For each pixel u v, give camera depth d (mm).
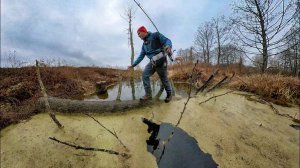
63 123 4094
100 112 4535
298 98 5758
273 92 5895
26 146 3531
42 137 3705
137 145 3508
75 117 4359
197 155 3314
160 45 4527
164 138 3695
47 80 6453
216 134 3791
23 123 4152
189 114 4449
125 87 8164
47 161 3229
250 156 3314
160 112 4559
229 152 3385
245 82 6680
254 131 3961
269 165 3164
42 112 4570
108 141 3580
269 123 4301
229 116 4480
